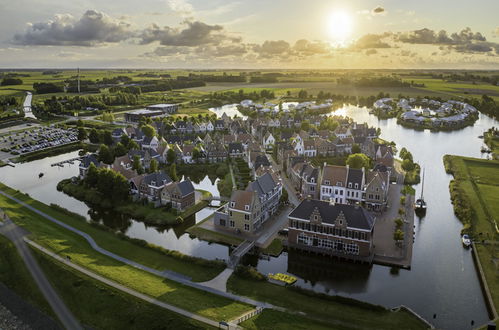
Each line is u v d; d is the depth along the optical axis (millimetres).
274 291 82750
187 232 114875
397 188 149875
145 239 111938
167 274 89250
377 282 91000
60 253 96500
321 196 132875
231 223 114375
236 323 70312
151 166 158375
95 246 103125
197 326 69625
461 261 99812
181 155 188250
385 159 162625
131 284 83438
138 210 127938
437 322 76562
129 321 73625
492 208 128250
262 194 118188
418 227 119375
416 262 99312
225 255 102312
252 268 91812
